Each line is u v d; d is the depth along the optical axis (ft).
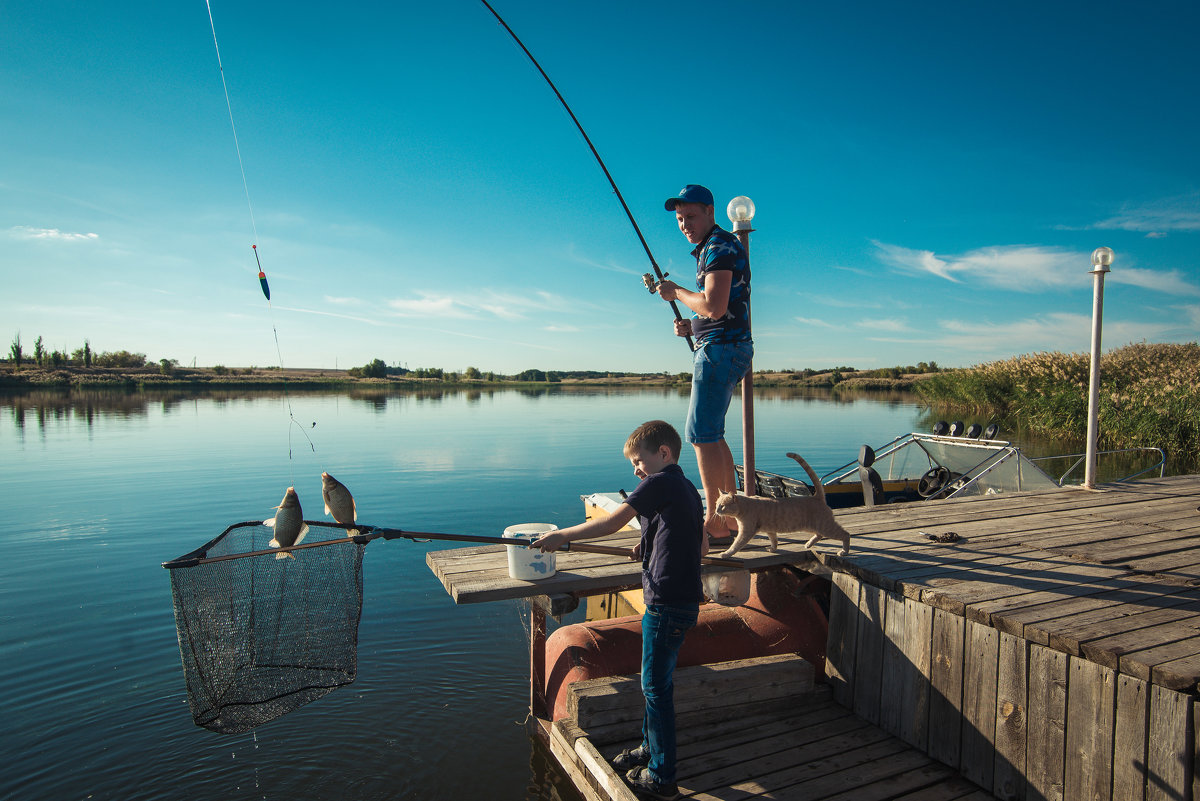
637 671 12.30
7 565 24.72
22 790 12.32
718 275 11.85
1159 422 45.68
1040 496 20.02
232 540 10.31
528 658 17.98
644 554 9.59
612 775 9.81
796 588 14.11
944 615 10.64
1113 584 11.36
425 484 40.09
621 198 13.44
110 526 30.27
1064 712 8.96
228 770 12.98
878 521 16.48
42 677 16.42
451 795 12.35
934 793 9.92
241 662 9.57
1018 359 71.92
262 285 10.57
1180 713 7.73
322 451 55.31
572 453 54.54
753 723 11.96
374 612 20.94
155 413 97.71
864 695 12.17
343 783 12.71
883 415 81.97
